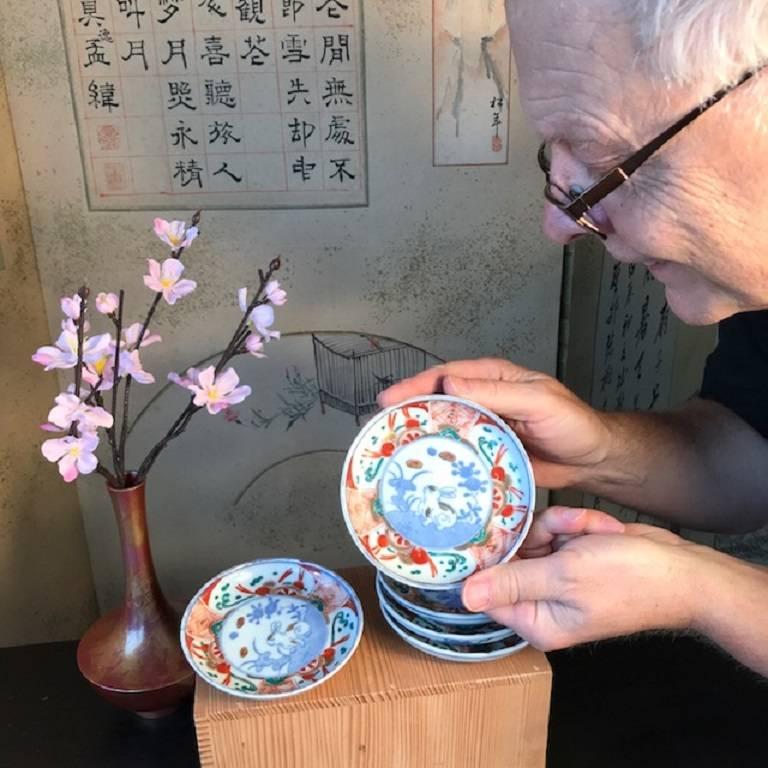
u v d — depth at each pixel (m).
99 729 0.86
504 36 1.05
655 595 0.69
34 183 1.11
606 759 0.82
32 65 1.05
